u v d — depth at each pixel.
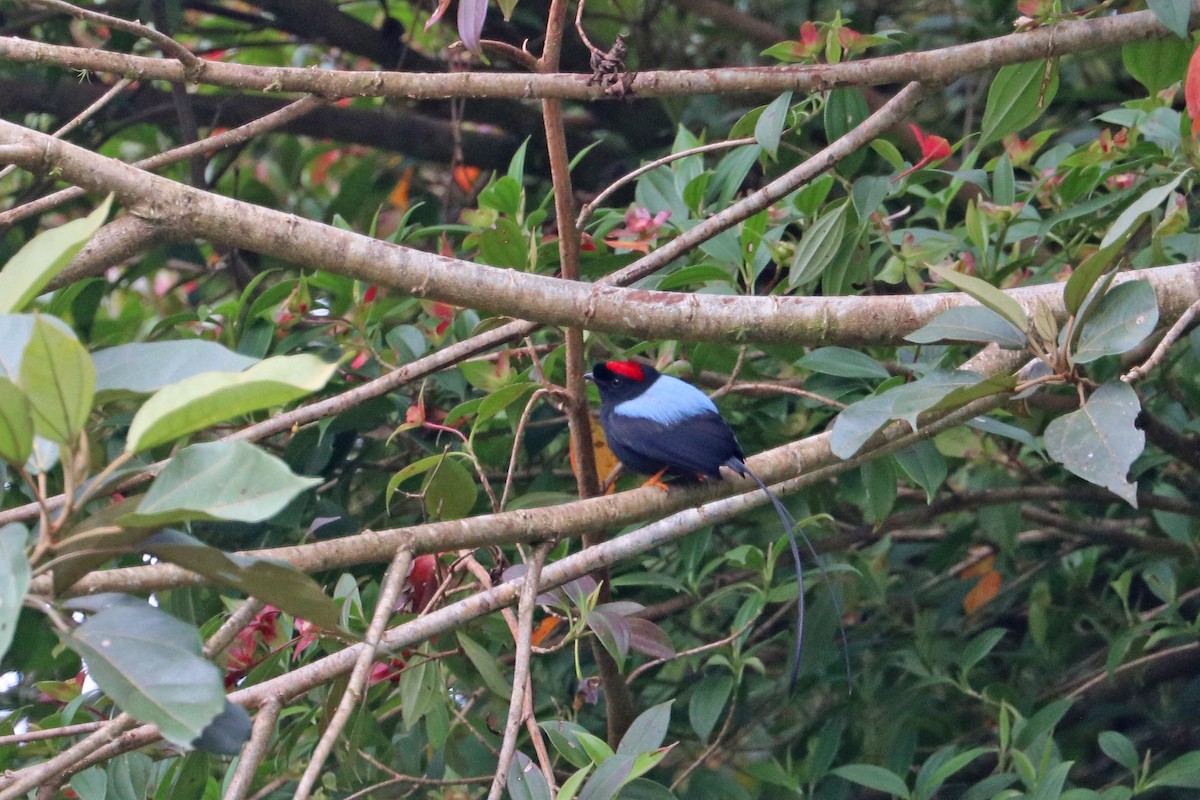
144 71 6.47
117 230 5.80
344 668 5.67
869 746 9.81
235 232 5.88
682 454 7.42
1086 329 5.60
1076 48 7.18
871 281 8.72
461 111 12.51
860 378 8.25
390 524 10.05
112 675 3.65
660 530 6.61
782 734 10.94
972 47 7.10
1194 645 9.38
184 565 4.21
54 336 3.40
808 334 6.64
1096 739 11.63
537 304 6.35
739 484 7.37
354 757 7.50
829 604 9.10
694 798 8.72
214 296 13.26
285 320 8.48
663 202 9.12
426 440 9.41
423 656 7.10
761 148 8.64
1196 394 9.76
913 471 7.68
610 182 13.75
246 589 4.43
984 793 7.76
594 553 6.47
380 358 8.69
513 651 9.26
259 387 3.40
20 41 6.31
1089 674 10.79
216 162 14.57
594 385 9.36
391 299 9.38
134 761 6.93
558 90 6.54
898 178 8.13
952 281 5.55
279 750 7.85
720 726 10.27
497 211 8.43
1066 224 9.02
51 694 7.29
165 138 14.52
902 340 6.74
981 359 6.91
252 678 6.93
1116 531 10.16
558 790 5.51
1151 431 8.98
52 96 12.53
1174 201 8.60
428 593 7.33
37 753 7.13
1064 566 10.86
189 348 3.97
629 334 6.56
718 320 6.56
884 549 10.84
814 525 9.67
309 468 8.71
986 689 9.34
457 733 8.89
